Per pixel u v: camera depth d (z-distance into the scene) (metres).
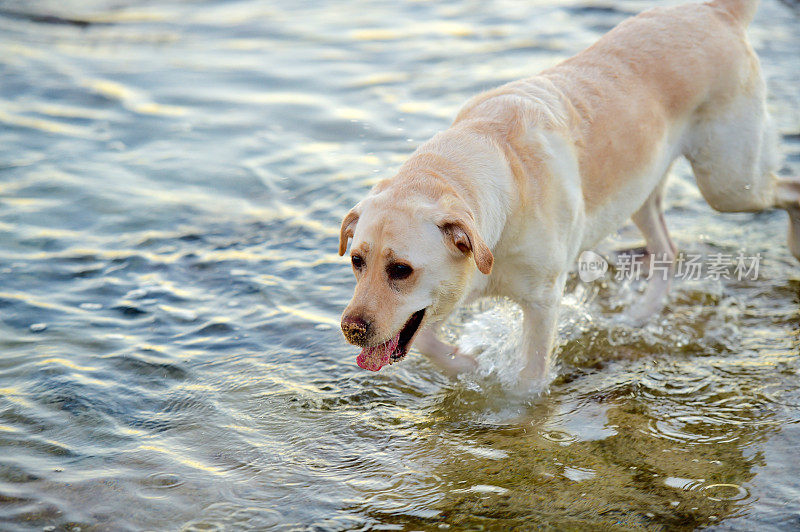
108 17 11.00
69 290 5.20
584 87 4.31
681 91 4.54
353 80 8.59
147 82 8.63
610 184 4.36
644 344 4.86
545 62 8.74
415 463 3.80
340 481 3.67
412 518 3.43
